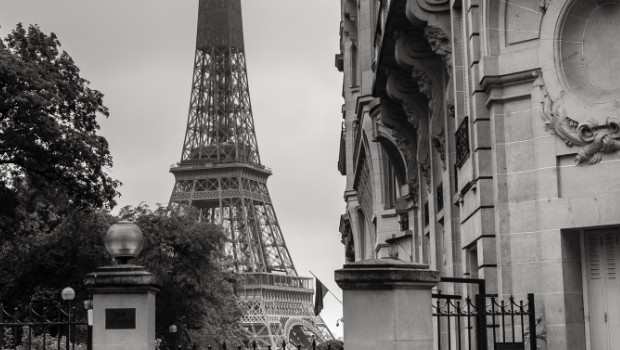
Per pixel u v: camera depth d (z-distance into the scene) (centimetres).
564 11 2530
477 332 2338
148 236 9756
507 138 2647
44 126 6384
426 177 4094
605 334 2481
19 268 8588
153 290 2217
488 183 2694
